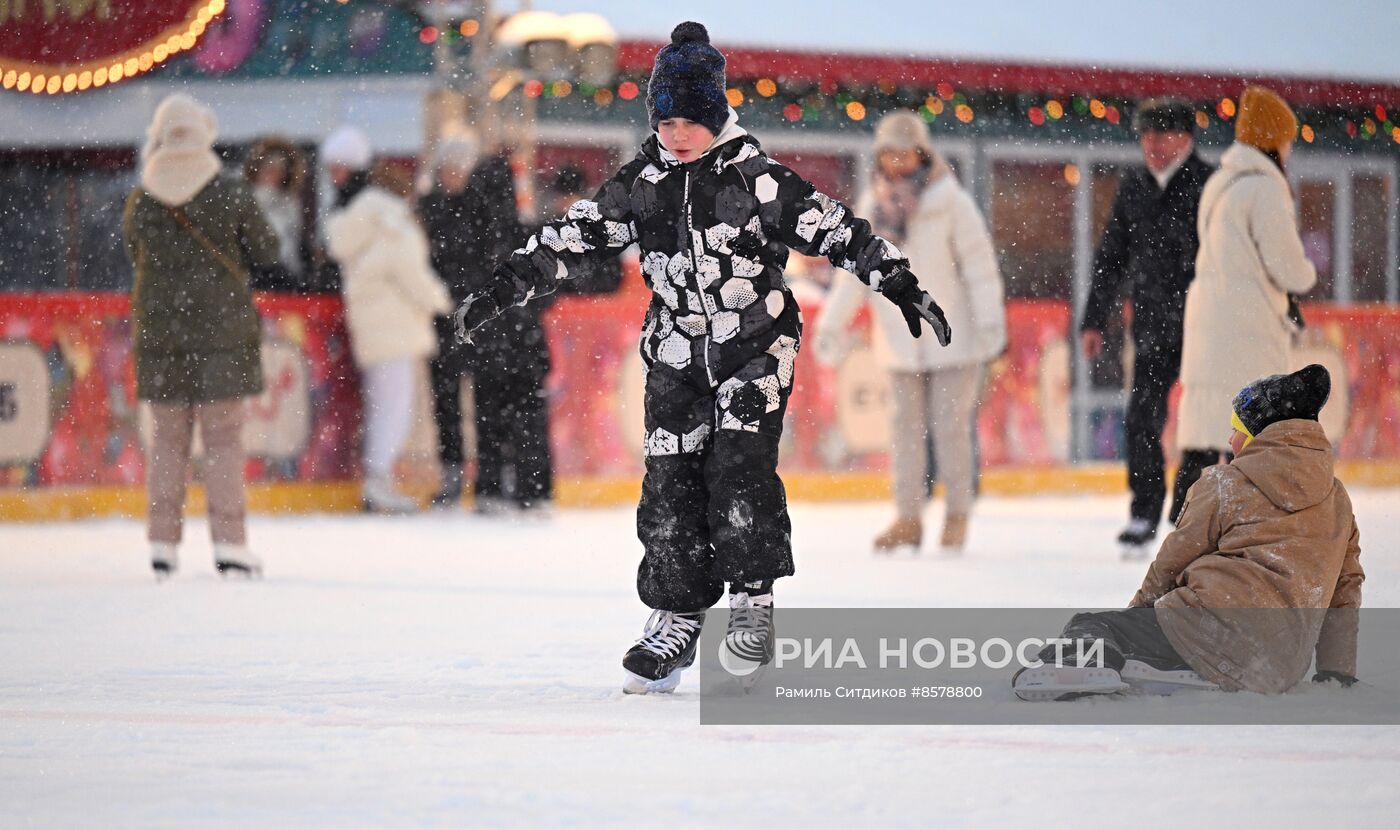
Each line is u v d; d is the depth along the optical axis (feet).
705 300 41.24
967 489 88.99
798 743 33.94
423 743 34.30
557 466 121.49
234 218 76.33
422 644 52.70
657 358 42.01
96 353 110.83
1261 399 41.27
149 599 67.26
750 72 152.35
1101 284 84.33
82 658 49.49
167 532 76.38
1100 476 139.95
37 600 67.10
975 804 28.02
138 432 111.96
